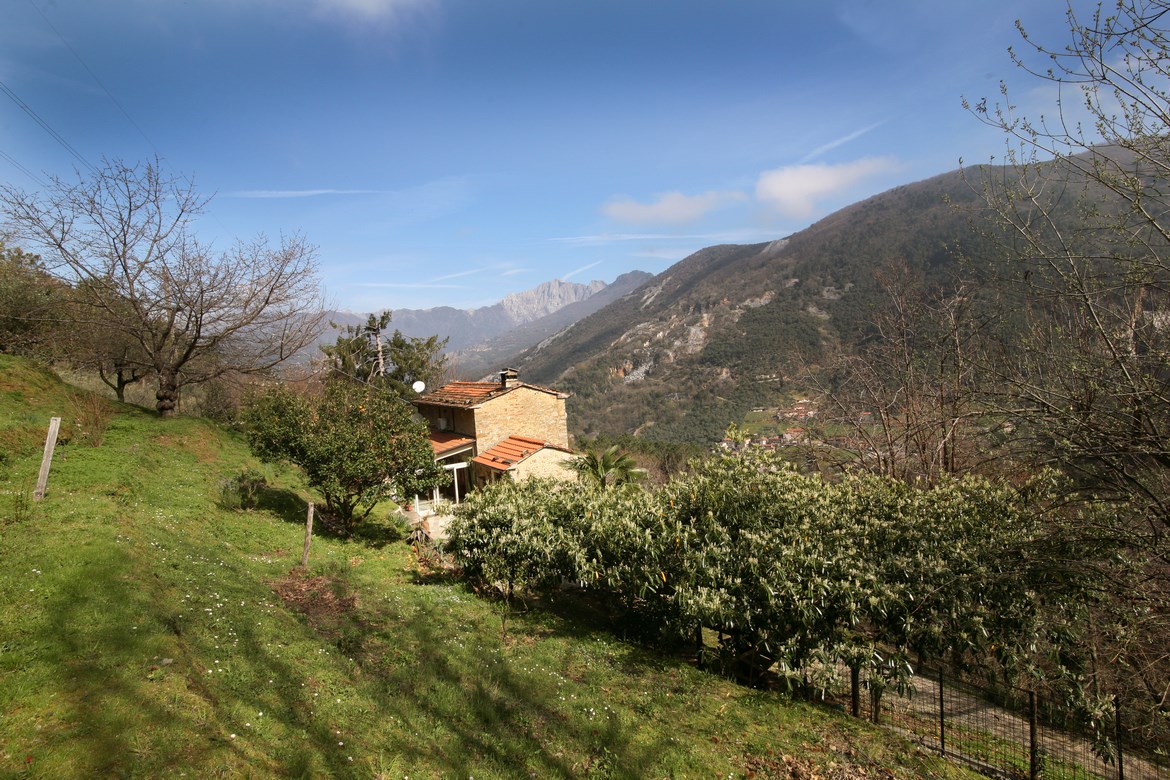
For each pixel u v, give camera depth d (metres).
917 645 8.30
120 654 5.62
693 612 9.02
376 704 6.44
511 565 11.95
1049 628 7.84
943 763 7.04
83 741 4.27
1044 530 8.49
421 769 5.37
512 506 12.35
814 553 8.66
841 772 6.56
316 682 6.58
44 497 9.93
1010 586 8.10
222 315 23.45
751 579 9.05
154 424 20.30
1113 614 7.88
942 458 13.95
